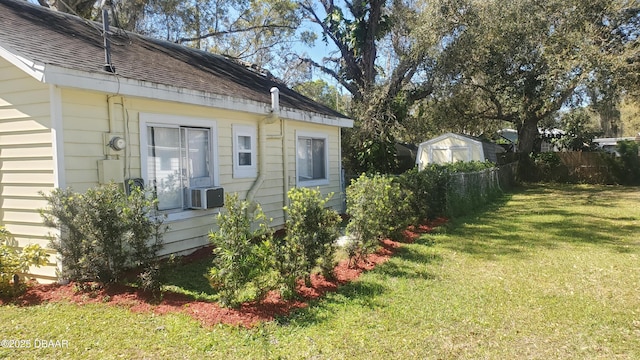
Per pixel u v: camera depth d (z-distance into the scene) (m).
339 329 3.60
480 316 3.95
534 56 18.06
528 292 4.64
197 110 6.67
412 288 4.75
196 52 10.48
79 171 4.95
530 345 3.38
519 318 3.91
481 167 13.77
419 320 3.83
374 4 19.33
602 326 3.74
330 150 11.33
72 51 5.48
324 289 4.67
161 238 4.82
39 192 4.40
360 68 21.27
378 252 6.49
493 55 18.53
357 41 19.89
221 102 6.83
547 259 6.15
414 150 25.97
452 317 3.91
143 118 5.78
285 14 22.20
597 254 6.44
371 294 4.51
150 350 3.18
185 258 6.29
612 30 16.39
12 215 5.05
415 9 19.66
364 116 16.91
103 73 4.95
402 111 17.81
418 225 8.73
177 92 6.01
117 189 4.52
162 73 6.45
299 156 9.91
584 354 3.22
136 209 4.38
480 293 4.59
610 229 8.59
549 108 19.66
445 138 20.27
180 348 3.21
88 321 3.73
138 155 5.73
